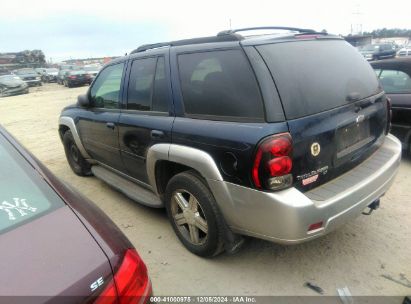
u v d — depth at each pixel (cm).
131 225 376
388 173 297
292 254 309
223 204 265
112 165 431
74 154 543
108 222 181
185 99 296
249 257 308
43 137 867
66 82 2770
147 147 333
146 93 341
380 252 304
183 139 287
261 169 231
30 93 2419
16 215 164
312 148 245
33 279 132
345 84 286
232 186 253
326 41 303
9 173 189
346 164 279
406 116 480
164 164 325
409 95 477
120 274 146
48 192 179
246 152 237
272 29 315
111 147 405
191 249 314
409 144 489
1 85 2334
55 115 1251
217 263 303
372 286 266
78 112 479
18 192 178
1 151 201
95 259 144
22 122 1139
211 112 273
